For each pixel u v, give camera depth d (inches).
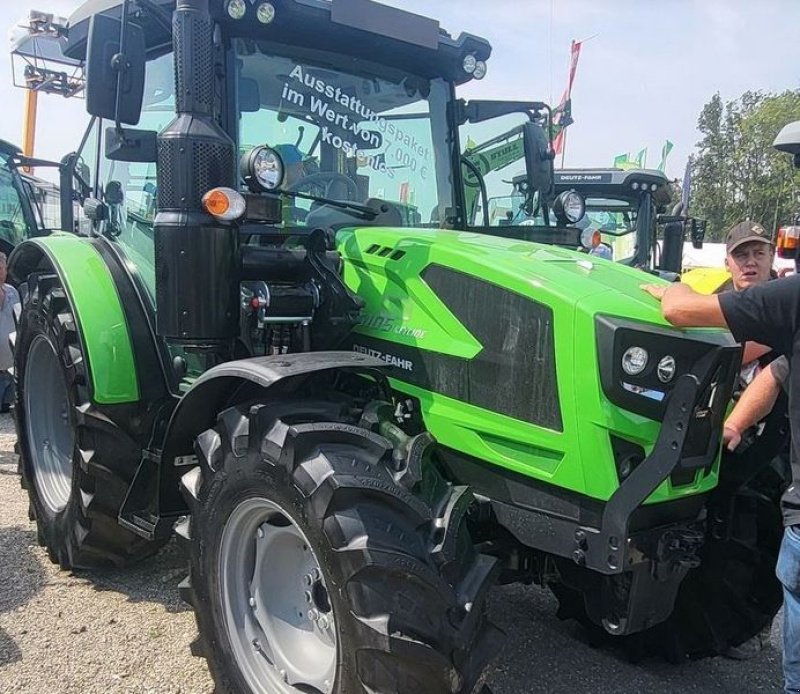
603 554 90.7
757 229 165.8
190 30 106.6
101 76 111.1
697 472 97.5
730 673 126.3
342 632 87.0
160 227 107.9
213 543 104.1
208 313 107.3
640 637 127.0
